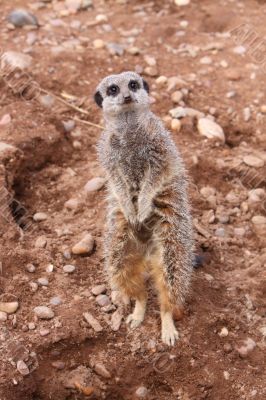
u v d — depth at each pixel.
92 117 1.42
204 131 1.38
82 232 1.24
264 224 1.26
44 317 1.12
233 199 1.30
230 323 1.13
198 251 1.22
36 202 1.30
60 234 1.24
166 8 1.69
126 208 1.12
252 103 1.45
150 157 1.12
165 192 1.12
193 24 1.63
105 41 1.57
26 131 1.35
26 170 1.32
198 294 1.16
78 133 1.39
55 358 1.11
